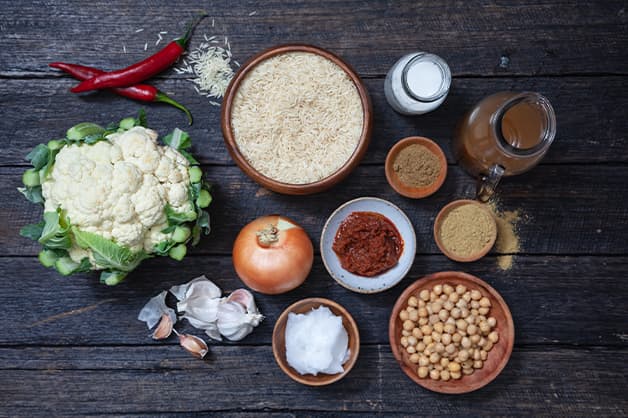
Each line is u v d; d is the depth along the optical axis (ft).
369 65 2.62
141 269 2.61
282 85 2.48
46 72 2.60
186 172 2.44
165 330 2.57
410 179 2.54
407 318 2.55
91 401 2.61
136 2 2.60
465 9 2.63
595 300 2.62
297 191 2.43
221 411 2.62
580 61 2.62
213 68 2.58
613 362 2.62
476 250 2.54
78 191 2.30
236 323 2.52
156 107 2.60
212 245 2.61
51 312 2.60
